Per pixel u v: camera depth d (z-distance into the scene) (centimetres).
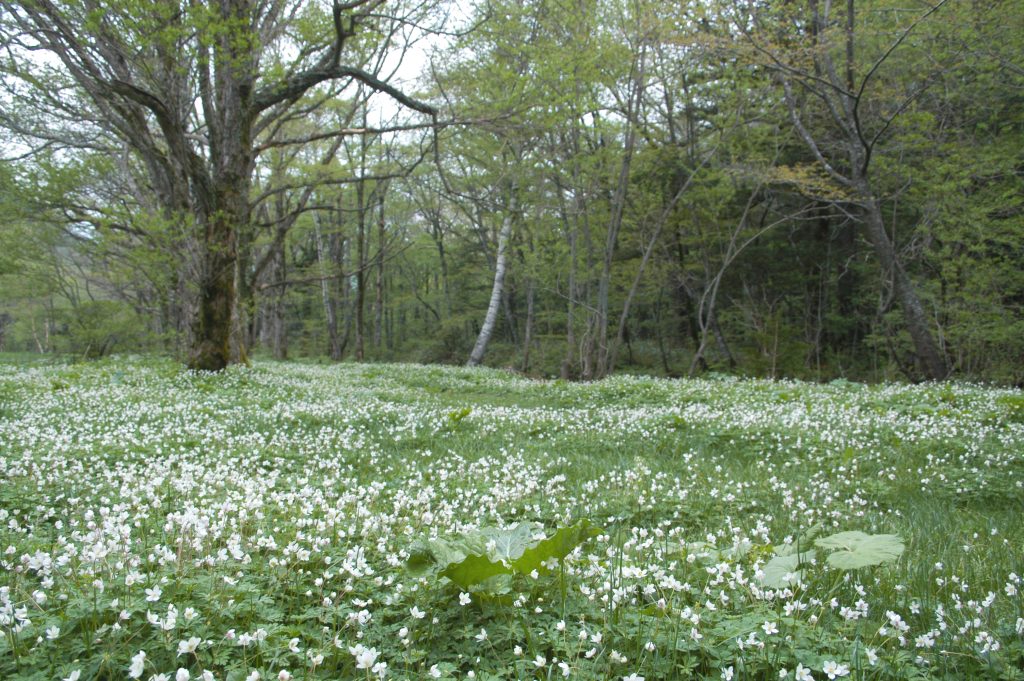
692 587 385
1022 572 473
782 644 314
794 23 2127
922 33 1956
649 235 3045
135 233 1847
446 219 4275
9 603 292
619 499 673
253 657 292
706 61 2505
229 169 1745
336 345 4241
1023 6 1759
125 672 282
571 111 1734
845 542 405
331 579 396
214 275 1767
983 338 2125
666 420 1177
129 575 329
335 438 1033
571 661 298
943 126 2208
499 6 1827
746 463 921
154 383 1606
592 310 2722
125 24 1298
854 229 3180
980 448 938
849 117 2188
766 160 2588
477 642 326
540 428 1192
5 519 509
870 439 1032
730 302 3425
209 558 366
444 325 4341
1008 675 309
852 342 3359
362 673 295
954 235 2106
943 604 399
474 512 589
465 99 2081
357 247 4647
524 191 2845
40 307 3825
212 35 1380
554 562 378
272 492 604
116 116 1772
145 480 629
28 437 833
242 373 1805
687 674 300
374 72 2347
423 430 1127
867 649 306
